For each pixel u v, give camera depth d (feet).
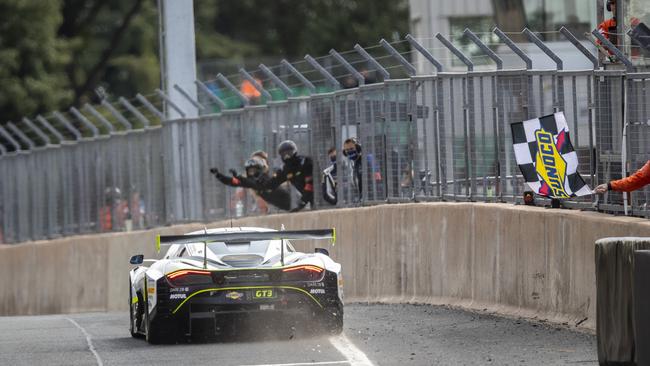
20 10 561.43
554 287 178.09
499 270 195.31
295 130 277.44
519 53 202.69
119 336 191.52
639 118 171.94
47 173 385.09
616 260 129.39
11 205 410.31
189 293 163.63
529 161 181.47
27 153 397.19
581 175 188.65
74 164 369.50
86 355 159.12
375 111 246.06
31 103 556.10
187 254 172.14
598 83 183.73
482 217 201.67
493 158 211.00
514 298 190.19
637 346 122.83
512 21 330.75
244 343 164.66
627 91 173.68
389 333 170.19
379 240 238.68
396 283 232.12
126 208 345.51
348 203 260.21
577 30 321.32
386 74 241.35
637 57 191.52
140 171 337.72
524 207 192.95
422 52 226.99
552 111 196.24
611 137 180.96
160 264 170.50
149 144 332.60
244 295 164.04
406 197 236.63
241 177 266.57
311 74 405.39
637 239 128.36
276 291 164.45
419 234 223.71
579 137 189.88
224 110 300.81
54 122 564.30
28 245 398.21
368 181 250.78
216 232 176.86
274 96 327.47
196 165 313.94
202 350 157.79
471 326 176.45
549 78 196.85
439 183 226.17
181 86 329.93
